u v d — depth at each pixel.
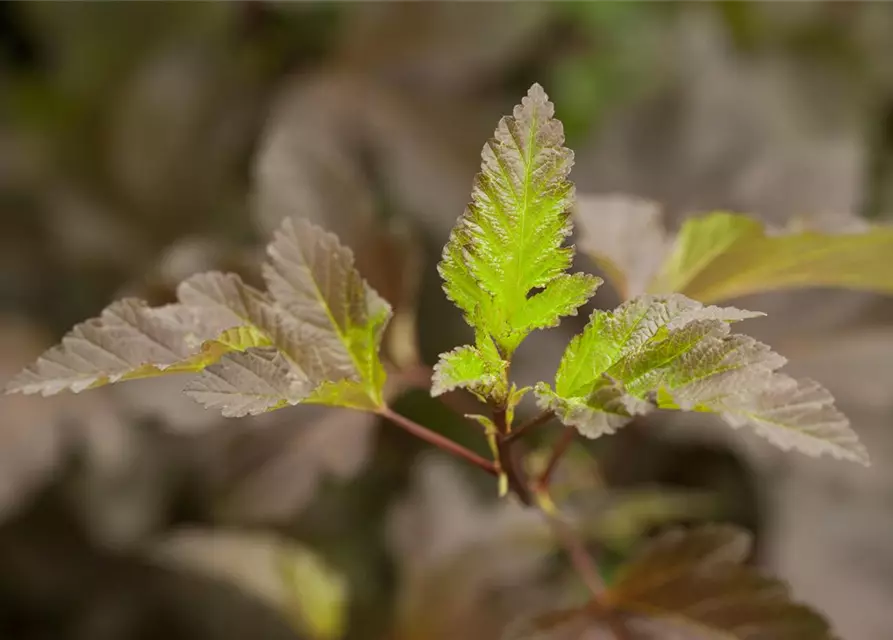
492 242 0.47
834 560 0.61
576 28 0.84
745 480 0.67
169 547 0.67
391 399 0.56
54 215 0.75
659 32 0.83
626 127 0.67
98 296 0.75
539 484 0.52
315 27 0.76
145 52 0.76
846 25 0.77
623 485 0.68
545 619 0.52
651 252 0.53
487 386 0.48
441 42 0.71
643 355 0.47
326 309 0.49
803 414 0.46
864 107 0.74
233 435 0.57
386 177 0.69
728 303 0.54
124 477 0.71
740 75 0.69
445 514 0.61
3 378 0.65
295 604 0.61
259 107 0.77
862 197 0.69
